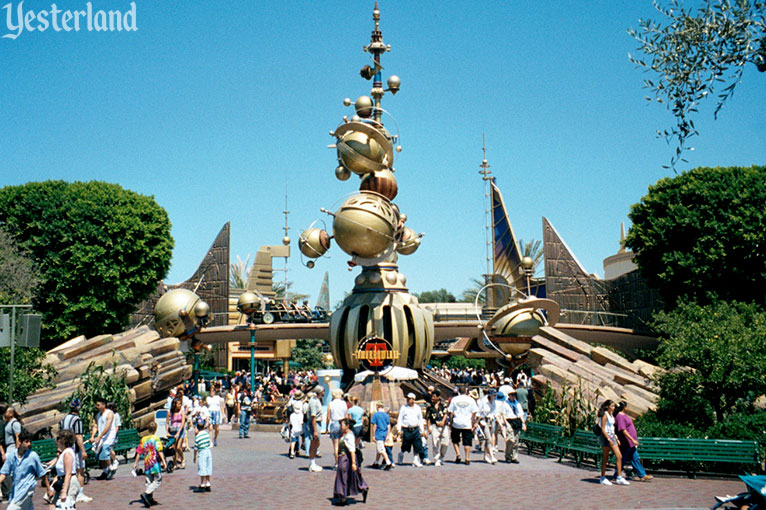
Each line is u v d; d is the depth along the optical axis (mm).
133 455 22297
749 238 39719
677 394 21422
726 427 18953
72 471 12297
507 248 62000
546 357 30359
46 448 16734
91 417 20141
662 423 20359
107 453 17516
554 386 26500
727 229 40906
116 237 45469
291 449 22016
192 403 28531
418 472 18391
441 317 60562
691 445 17562
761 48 11430
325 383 33438
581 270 62750
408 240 36594
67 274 43250
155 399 27469
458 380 47438
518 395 24875
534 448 23562
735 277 41344
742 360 20375
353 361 35406
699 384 21031
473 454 22656
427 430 24672
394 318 35406
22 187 45812
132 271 46438
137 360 25062
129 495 15461
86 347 27750
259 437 30234
